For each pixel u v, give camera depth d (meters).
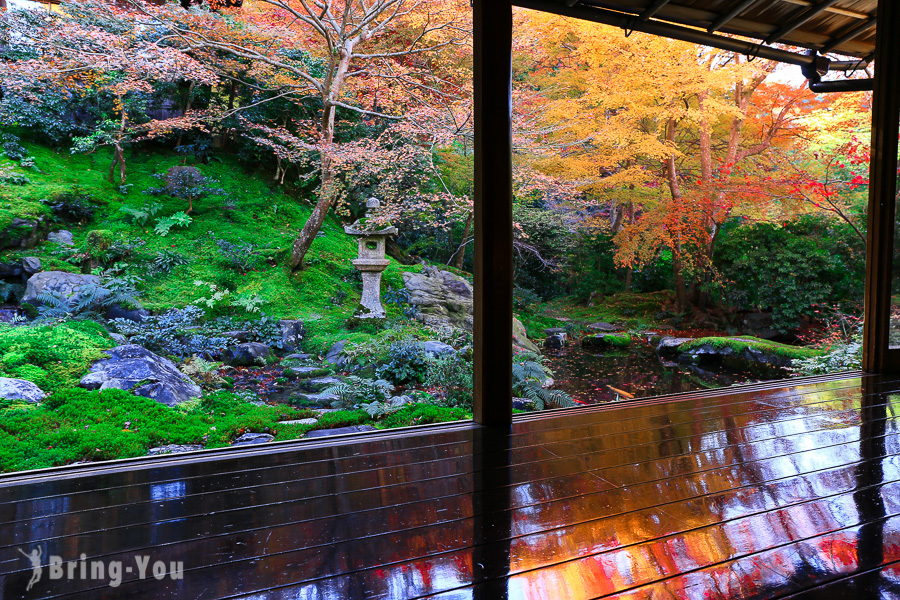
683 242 9.01
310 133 8.15
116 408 3.61
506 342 2.46
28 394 3.59
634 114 8.18
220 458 2.02
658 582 1.15
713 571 1.20
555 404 4.90
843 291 7.86
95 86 7.82
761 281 8.47
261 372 5.67
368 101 7.73
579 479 1.77
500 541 1.34
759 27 3.18
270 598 1.09
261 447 2.15
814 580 1.16
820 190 7.31
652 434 2.27
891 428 2.30
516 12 7.16
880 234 3.38
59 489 1.71
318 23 6.68
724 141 9.73
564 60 8.70
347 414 4.13
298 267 7.90
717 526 1.42
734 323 8.89
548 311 10.13
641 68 7.84
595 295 10.68
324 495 1.65
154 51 6.34
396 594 1.11
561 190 8.30
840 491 1.65
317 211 7.66
